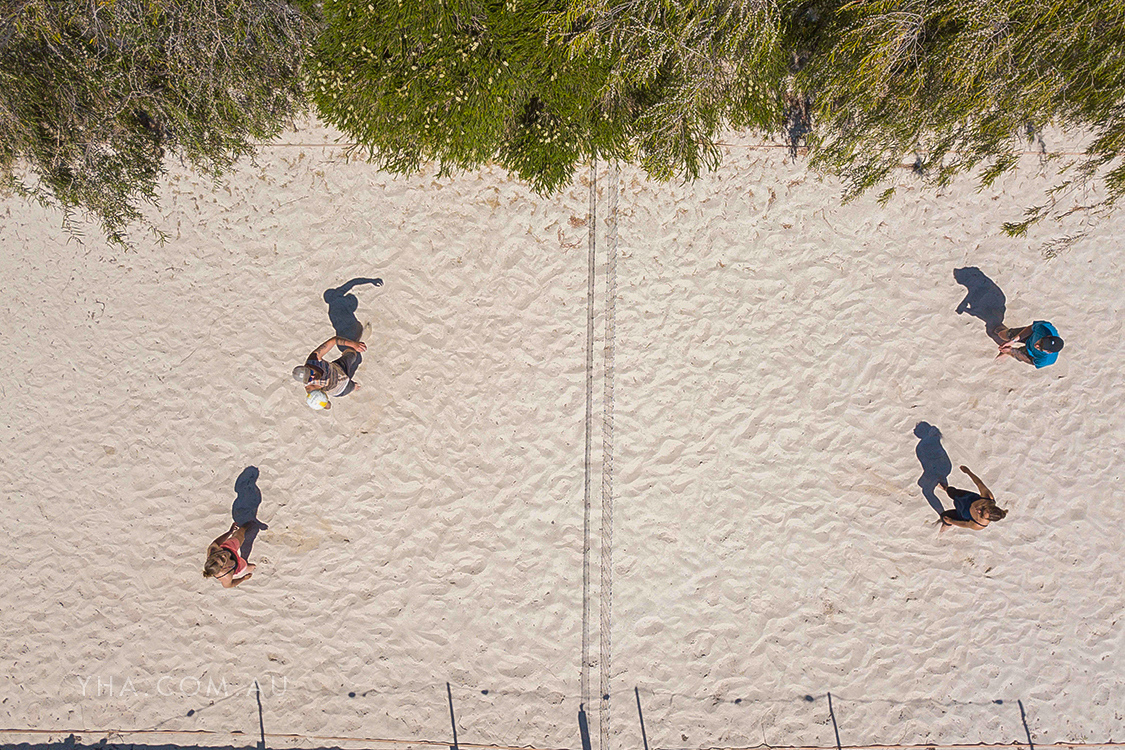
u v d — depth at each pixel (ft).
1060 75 16.48
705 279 21.76
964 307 21.63
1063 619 20.85
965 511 20.04
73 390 21.49
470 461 21.29
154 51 18.28
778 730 20.36
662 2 17.31
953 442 21.59
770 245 21.79
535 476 21.21
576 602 20.74
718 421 21.56
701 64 18.07
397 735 20.25
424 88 17.70
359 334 21.67
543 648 20.57
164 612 20.65
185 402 21.45
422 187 21.86
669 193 21.80
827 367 21.81
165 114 19.88
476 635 20.59
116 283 21.74
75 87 18.80
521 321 21.75
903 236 21.77
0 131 18.98
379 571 20.84
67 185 20.15
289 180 21.93
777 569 21.03
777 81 19.72
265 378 21.52
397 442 21.35
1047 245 21.86
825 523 21.24
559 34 17.28
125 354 21.58
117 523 21.02
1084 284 21.54
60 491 21.12
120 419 21.39
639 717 20.35
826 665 20.68
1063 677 20.58
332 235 21.90
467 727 20.30
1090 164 20.04
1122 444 21.47
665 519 21.12
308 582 20.80
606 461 21.30
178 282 21.79
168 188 21.79
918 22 16.43
